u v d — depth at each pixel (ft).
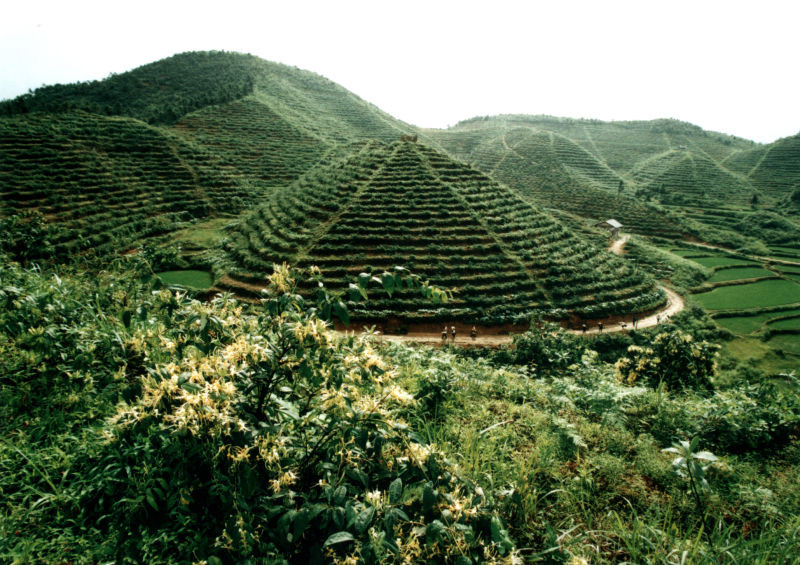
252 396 12.39
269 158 274.77
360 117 436.35
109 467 11.80
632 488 17.35
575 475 17.49
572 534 14.19
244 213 207.72
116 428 11.67
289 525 9.75
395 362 30.96
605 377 34.68
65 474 11.81
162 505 11.40
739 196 351.67
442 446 16.57
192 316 12.47
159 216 187.62
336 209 164.25
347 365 11.82
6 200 161.99
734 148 489.67
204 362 11.55
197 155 247.29
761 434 23.11
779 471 20.90
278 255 142.10
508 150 433.07
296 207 172.24
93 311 19.02
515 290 142.31
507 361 91.25
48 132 214.28
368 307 127.85
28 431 13.94
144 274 14.79
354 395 12.28
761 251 246.88
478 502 11.17
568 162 414.62
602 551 13.76
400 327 124.06
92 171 200.03
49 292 19.39
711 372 54.54
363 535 9.65
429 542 9.64
